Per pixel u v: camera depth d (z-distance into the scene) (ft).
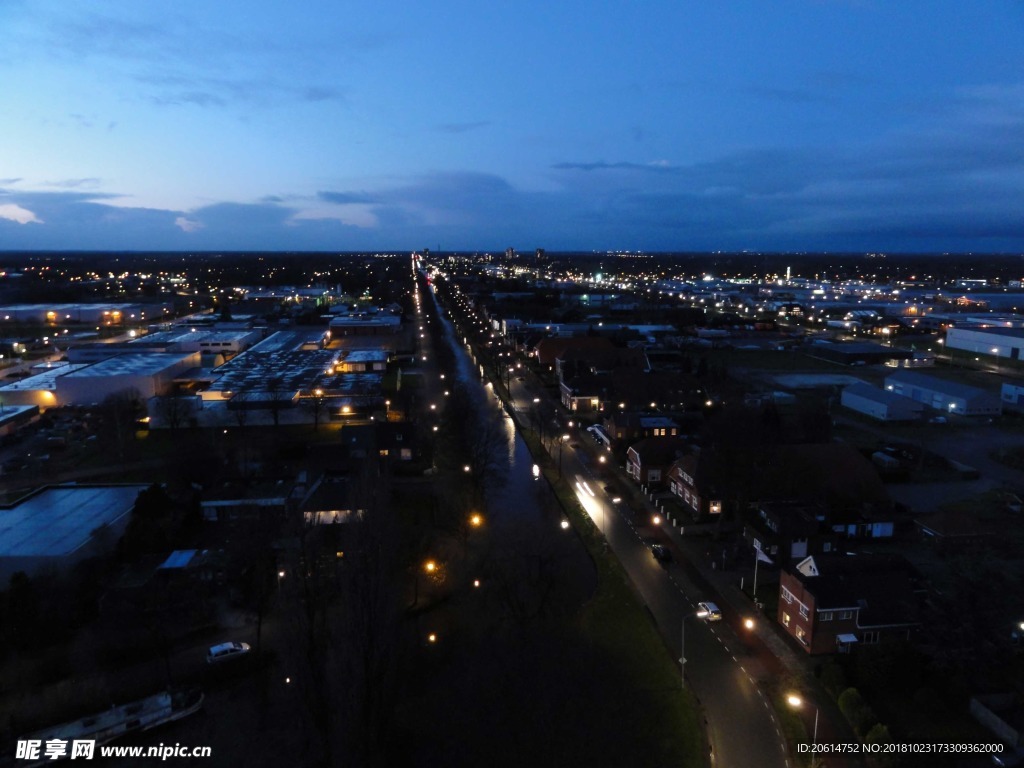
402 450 203.21
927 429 256.93
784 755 92.12
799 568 129.70
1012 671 103.09
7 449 222.07
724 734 96.17
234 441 227.20
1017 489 190.19
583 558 149.89
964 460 219.61
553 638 119.65
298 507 149.48
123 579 132.67
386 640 92.12
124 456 211.61
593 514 173.06
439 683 108.88
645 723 98.99
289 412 252.83
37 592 124.98
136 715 102.01
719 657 114.32
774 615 127.03
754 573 142.51
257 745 96.99
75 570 134.51
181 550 146.92
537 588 135.23
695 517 170.50
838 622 114.42
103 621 124.57
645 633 120.67
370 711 88.22
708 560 148.87
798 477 169.17
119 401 239.91
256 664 114.01
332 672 92.63
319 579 112.06
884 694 104.17
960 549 146.00
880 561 126.93
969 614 107.34
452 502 176.24
